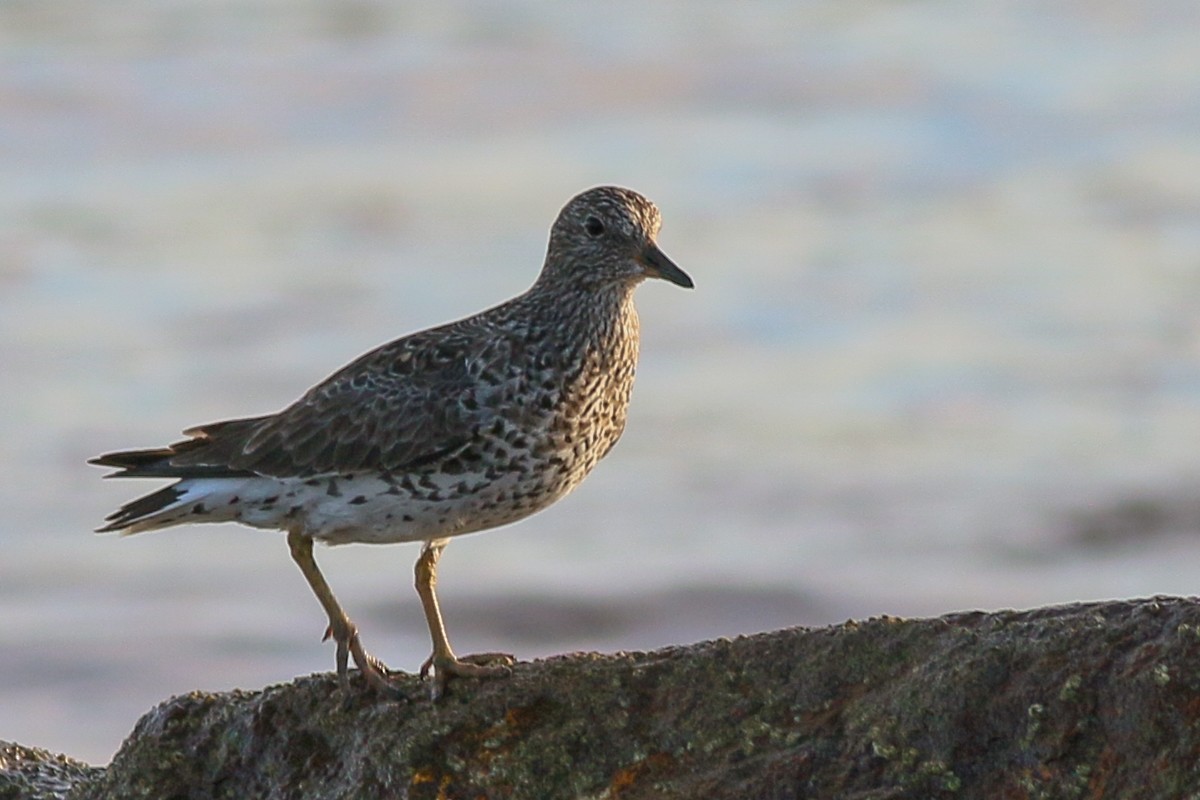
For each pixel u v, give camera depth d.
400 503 8.94
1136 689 7.19
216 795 8.41
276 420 9.11
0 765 9.33
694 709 7.77
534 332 9.16
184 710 8.62
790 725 7.59
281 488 9.02
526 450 8.98
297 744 8.37
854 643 7.73
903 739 7.39
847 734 7.48
